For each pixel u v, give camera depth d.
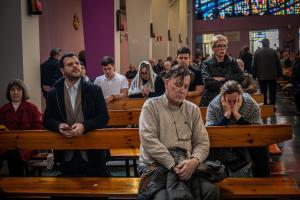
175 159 3.47
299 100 11.17
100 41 10.91
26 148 4.22
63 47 14.11
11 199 4.24
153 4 17.75
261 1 30.78
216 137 3.99
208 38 31.92
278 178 3.95
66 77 4.11
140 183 3.47
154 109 3.62
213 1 31.58
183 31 25.88
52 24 13.12
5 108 5.39
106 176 4.27
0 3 6.12
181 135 3.61
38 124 5.43
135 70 14.14
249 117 4.14
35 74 6.53
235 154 4.09
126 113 5.45
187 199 3.21
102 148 4.14
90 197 3.91
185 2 25.91
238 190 3.64
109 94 7.15
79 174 4.18
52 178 4.10
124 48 21.16
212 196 3.35
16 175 4.97
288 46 30.25
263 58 11.31
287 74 15.77
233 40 31.34
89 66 10.95
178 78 3.53
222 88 4.14
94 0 10.84
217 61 5.53
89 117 4.12
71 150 4.21
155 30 17.84
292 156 6.82
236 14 31.33
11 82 5.36
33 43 6.46
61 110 4.10
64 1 14.18
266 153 4.11
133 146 4.11
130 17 14.26
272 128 3.97
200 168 3.46
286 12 30.38
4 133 4.24
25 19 6.23
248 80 8.29
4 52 6.17
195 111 3.71
